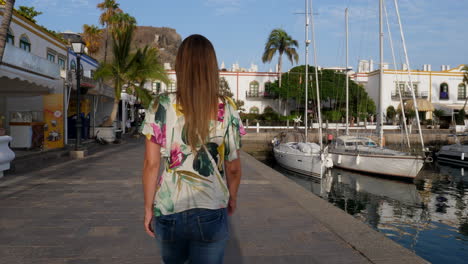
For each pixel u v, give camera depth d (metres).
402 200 13.66
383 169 18.00
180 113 1.56
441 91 52.38
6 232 4.14
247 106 52.50
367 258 3.46
